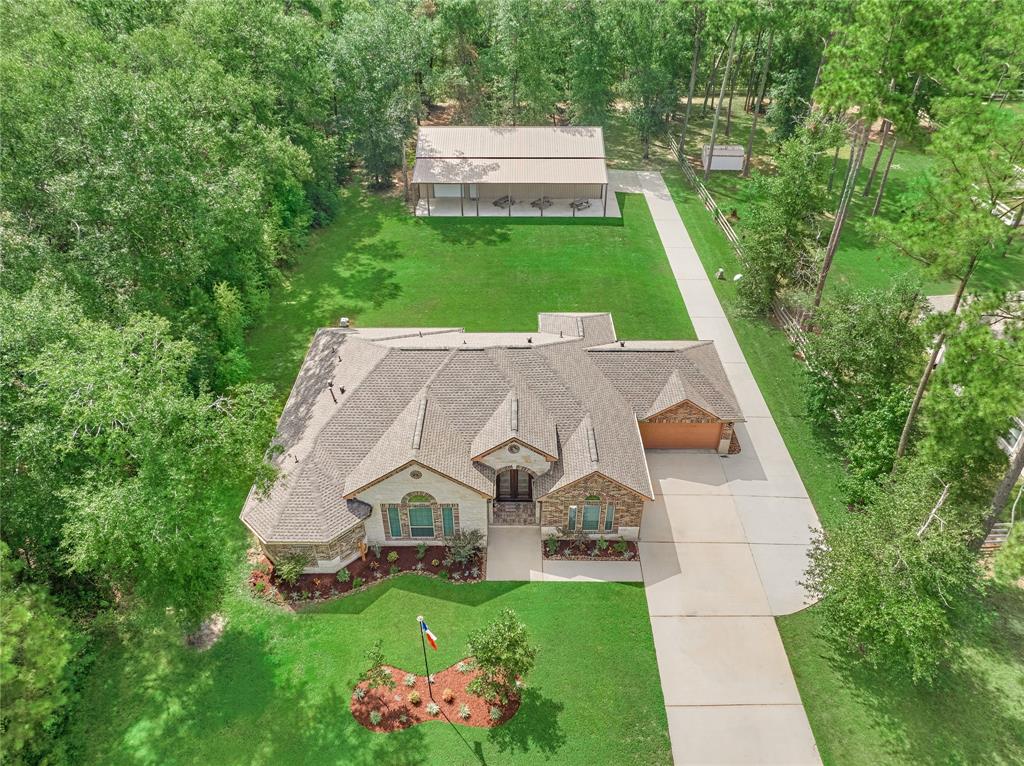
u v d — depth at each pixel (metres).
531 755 20.69
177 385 21.36
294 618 24.75
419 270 46.69
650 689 22.58
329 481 26.38
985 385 20.98
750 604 25.45
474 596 25.59
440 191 56.34
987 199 22.56
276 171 42.97
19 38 37.59
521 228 52.25
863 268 46.72
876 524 22.45
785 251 39.00
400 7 56.75
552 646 23.80
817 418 32.81
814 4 51.03
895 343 30.06
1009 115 22.58
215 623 24.55
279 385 35.72
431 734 21.20
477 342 33.03
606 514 27.20
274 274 40.44
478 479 26.34
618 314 42.16
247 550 27.34
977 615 22.75
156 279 30.11
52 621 20.06
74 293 25.53
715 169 62.22
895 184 57.78
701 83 77.00
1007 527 26.89
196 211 30.48
